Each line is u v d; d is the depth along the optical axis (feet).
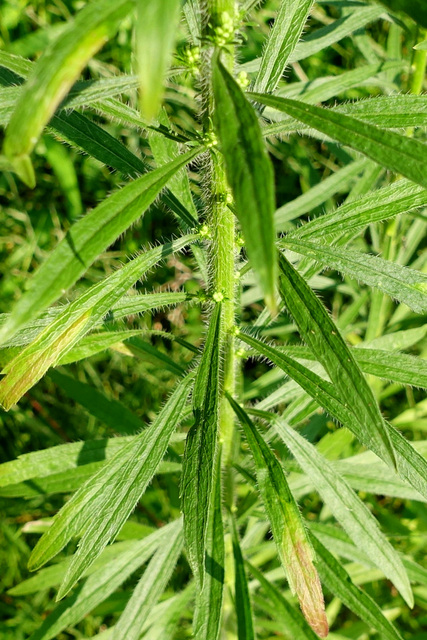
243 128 0.65
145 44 0.59
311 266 1.05
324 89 1.19
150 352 1.14
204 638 0.94
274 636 1.47
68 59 0.60
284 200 1.94
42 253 1.84
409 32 1.22
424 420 1.40
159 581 1.08
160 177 0.78
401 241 1.44
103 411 1.32
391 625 1.00
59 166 1.78
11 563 1.60
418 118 0.82
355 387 0.77
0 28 1.82
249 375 1.88
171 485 1.48
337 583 1.03
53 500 1.69
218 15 0.77
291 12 0.89
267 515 0.88
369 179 1.25
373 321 1.35
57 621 1.10
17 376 0.86
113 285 0.86
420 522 1.55
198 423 0.83
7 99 0.81
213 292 0.94
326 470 0.99
